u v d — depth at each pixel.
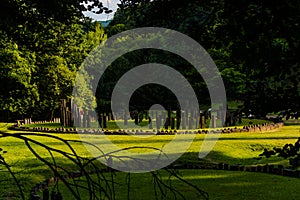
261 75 7.16
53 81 37.66
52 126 31.83
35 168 14.43
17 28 8.91
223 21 7.56
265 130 26.83
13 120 37.53
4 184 11.95
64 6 8.21
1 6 7.70
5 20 7.92
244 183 13.88
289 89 7.15
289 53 6.81
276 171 15.35
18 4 7.90
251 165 16.67
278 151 7.53
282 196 12.17
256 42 6.93
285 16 6.52
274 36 6.85
